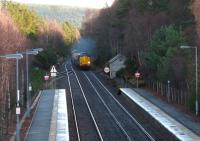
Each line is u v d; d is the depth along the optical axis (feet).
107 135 176.24
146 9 405.39
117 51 474.90
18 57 151.94
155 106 239.09
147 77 330.75
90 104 267.18
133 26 386.11
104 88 348.59
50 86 354.74
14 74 256.93
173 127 178.70
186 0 363.15
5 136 166.50
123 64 402.93
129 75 374.63
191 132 168.45
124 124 201.16
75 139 169.58
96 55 606.96
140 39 375.04
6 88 202.18
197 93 208.44
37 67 432.66
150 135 173.37
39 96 288.71
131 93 293.64
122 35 465.88
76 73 476.54
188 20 354.95
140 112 236.43
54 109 230.68
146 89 315.37
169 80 264.11
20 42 290.35
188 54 259.39
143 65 334.65
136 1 417.49
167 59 267.39
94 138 171.73
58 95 291.99
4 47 220.43
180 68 253.24
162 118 200.85
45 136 162.91
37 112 221.87
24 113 221.87
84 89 342.03
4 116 185.26
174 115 208.74
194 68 227.81
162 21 371.35
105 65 464.65
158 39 301.84
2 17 280.31
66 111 223.51
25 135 165.17
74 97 297.53
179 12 366.84
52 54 499.10
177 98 252.01
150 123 203.51
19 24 427.74
